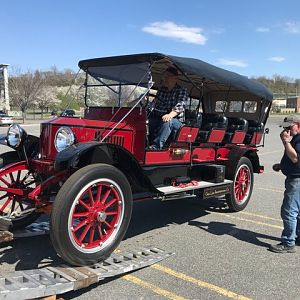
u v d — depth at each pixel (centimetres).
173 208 730
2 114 3712
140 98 532
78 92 622
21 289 334
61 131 451
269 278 438
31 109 5581
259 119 789
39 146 505
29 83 4819
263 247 535
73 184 394
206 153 652
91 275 382
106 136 485
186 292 398
